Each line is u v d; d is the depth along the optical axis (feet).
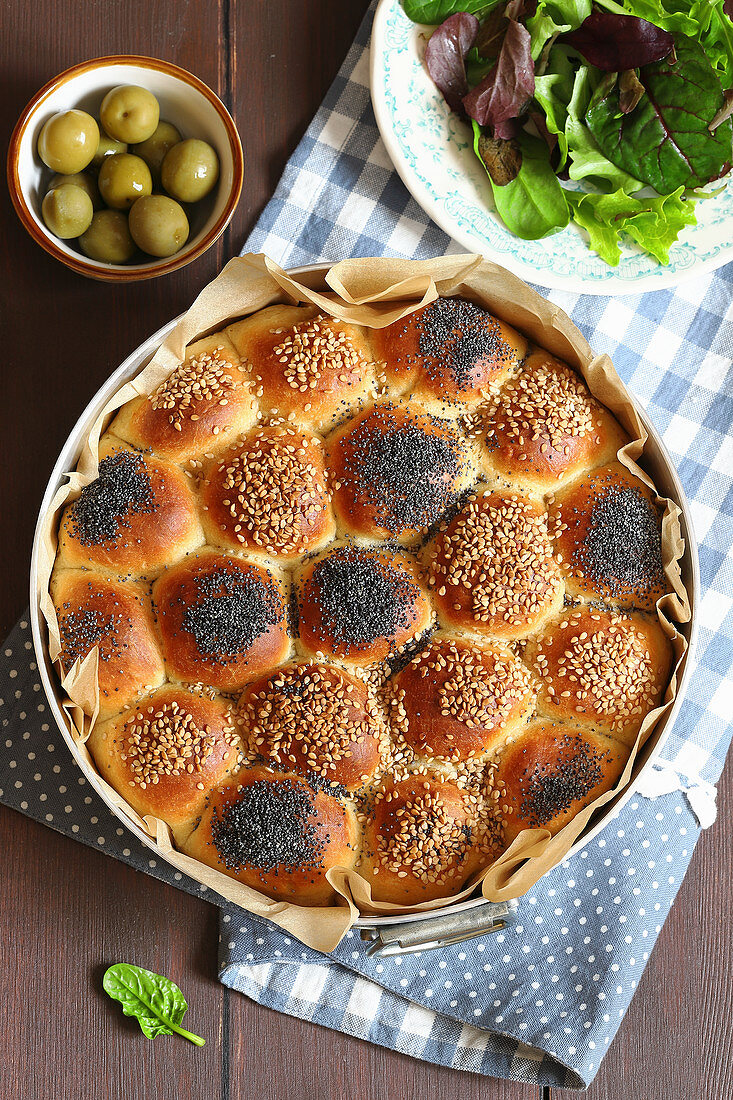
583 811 2.34
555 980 2.60
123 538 2.41
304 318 2.49
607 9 2.60
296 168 2.66
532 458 2.44
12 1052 2.60
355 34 2.70
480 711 2.37
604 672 2.40
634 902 2.61
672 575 2.43
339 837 2.38
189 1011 2.61
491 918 2.50
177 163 2.52
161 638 2.40
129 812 2.37
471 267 2.44
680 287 2.70
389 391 2.47
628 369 2.69
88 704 2.39
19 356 2.64
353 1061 2.63
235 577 2.39
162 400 2.44
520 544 2.41
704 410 2.69
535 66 2.59
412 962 2.60
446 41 2.60
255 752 2.39
